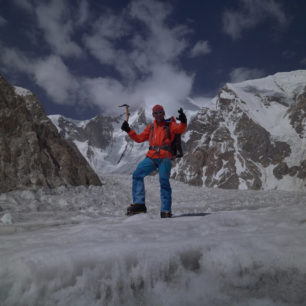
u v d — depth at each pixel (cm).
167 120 392
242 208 660
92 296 103
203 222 243
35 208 605
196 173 10581
